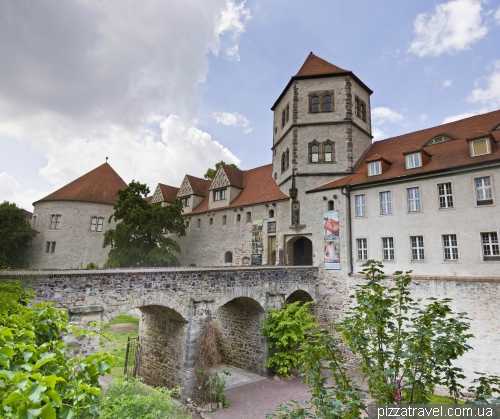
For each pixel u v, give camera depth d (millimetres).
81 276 11859
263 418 14289
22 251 39531
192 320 15594
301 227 27500
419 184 21766
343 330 5711
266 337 20047
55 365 4316
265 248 30750
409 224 21828
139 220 31922
